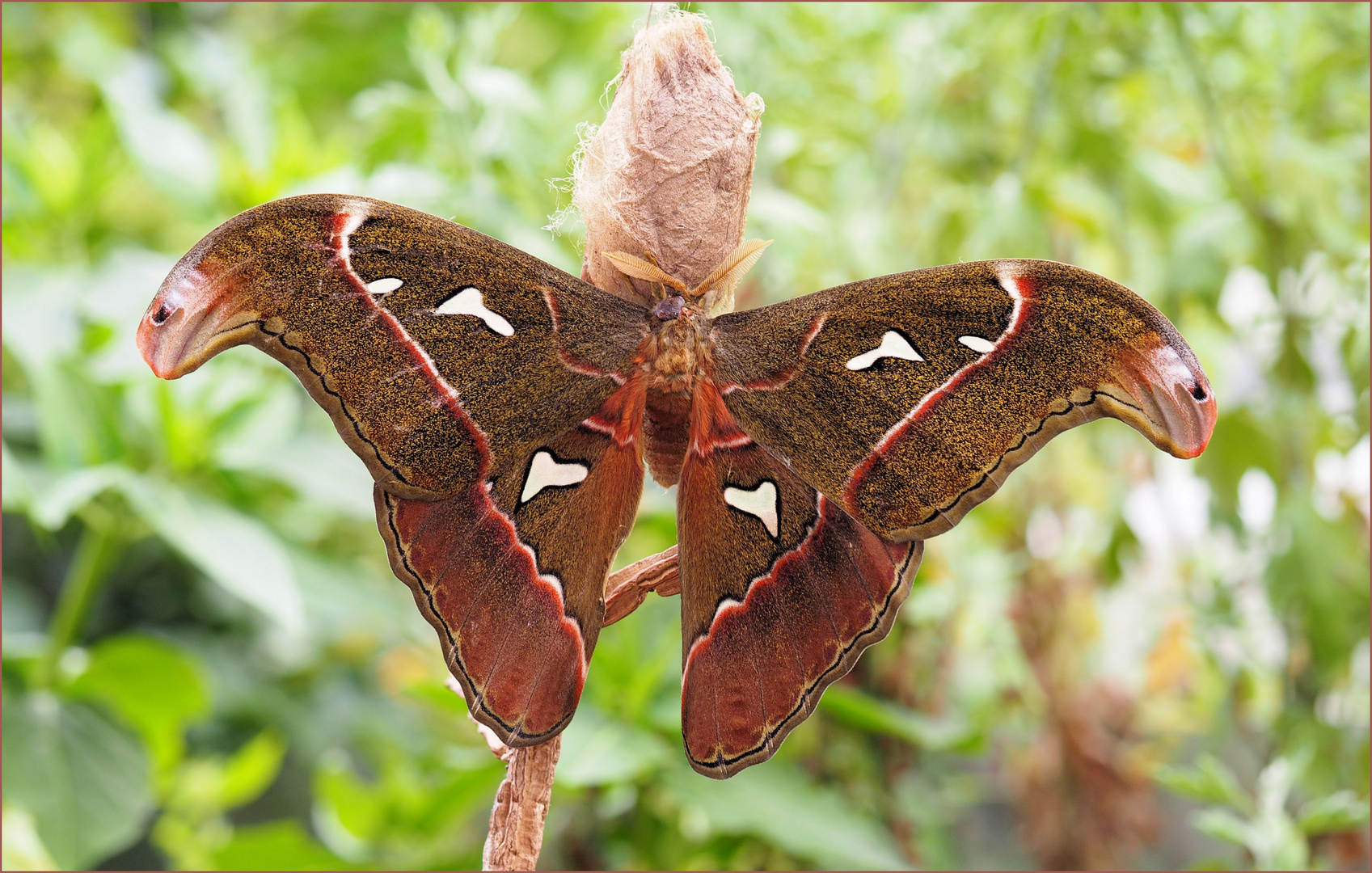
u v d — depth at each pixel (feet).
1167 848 3.95
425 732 4.01
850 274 2.95
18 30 4.47
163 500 2.78
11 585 3.99
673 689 2.72
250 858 2.83
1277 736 3.05
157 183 2.86
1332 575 2.83
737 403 2.18
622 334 2.17
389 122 2.92
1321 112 3.17
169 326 2.06
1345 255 2.98
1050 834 3.52
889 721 2.73
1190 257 3.02
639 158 2.17
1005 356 2.14
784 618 2.18
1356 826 2.83
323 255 2.10
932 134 3.29
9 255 3.22
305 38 4.53
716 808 2.65
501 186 2.87
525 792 2.18
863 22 3.21
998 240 2.90
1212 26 3.00
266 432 2.95
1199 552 3.45
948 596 3.13
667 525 2.81
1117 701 3.68
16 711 2.89
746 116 2.18
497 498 2.15
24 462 3.14
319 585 3.06
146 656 2.94
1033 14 3.01
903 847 3.16
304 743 3.88
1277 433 3.06
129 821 2.89
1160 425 2.09
